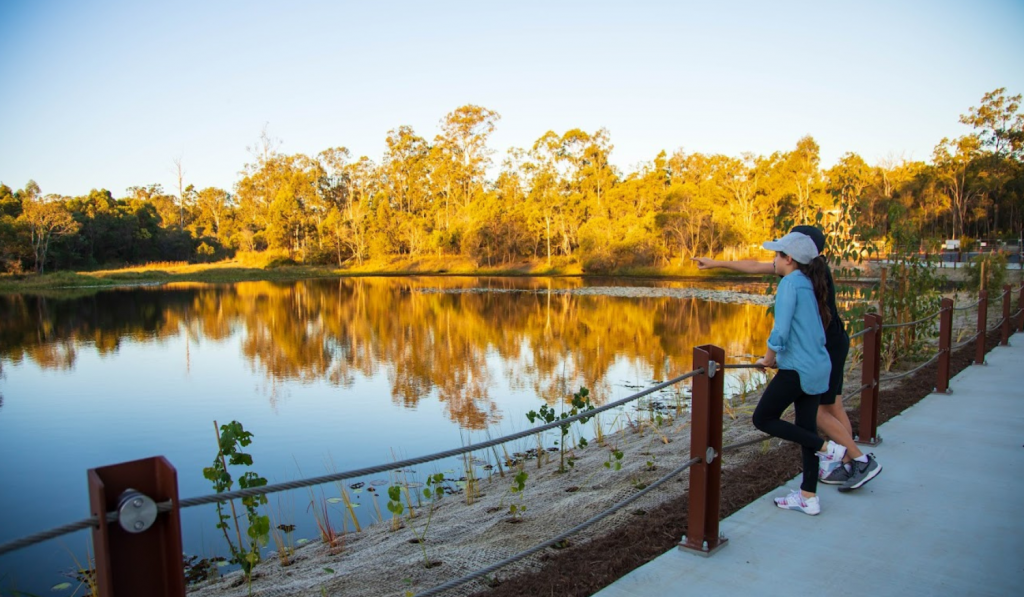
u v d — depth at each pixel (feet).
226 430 16.16
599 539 12.22
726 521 12.54
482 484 22.12
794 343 12.12
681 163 207.41
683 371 43.57
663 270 161.27
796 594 9.81
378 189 241.76
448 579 12.03
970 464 15.60
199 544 18.57
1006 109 169.17
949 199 175.73
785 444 17.81
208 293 130.93
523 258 198.80
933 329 31.35
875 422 17.17
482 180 230.27
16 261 165.37
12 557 18.20
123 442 30.14
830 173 159.84
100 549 5.33
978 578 10.23
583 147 202.28
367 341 61.00
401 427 31.40
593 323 71.92
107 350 57.67
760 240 157.48
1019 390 23.03
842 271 28.99
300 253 221.66
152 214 237.45
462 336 63.21
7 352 57.11
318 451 28.09
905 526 12.21
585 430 28.40
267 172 242.17
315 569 14.74
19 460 27.58
